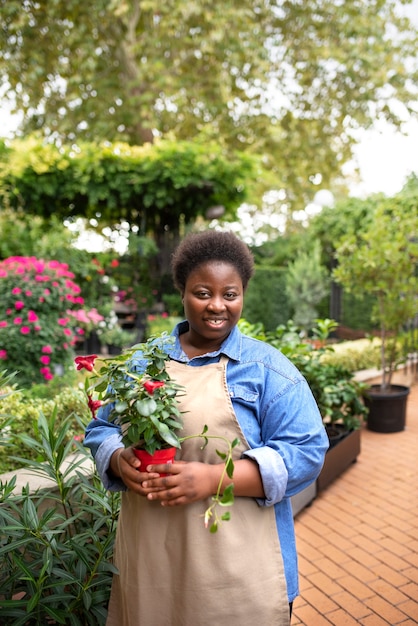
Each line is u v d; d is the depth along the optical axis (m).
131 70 10.70
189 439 1.21
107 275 9.51
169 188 8.98
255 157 8.75
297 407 1.21
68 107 11.21
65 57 10.59
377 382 6.06
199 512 1.18
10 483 1.81
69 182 8.62
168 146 8.50
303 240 12.27
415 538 3.04
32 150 8.19
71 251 8.14
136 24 11.06
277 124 12.06
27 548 1.80
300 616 2.36
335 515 3.36
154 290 9.91
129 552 1.25
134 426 1.12
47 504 2.12
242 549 1.17
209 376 1.26
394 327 5.23
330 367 4.18
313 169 12.98
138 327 9.70
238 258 1.29
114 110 11.52
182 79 10.10
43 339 4.72
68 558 1.72
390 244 4.87
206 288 1.26
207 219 9.98
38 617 1.62
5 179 8.40
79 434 2.75
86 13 9.66
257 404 1.23
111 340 8.34
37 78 10.20
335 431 4.16
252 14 9.47
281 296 11.16
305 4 10.55
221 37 9.05
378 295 5.17
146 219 10.11
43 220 9.34
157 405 1.11
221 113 10.91
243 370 1.26
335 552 2.91
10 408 2.78
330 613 2.37
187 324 1.46
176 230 10.17
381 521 3.26
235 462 1.14
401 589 2.54
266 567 1.19
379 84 10.75
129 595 1.24
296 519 3.33
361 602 2.45
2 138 8.18
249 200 10.20
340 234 10.44
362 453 4.51
